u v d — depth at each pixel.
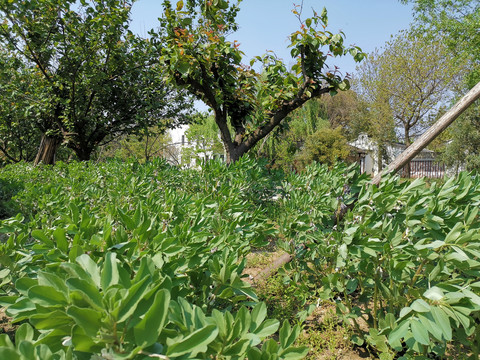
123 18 10.98
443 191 2.39
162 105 12.93
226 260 1.74
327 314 3.07
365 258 2.34
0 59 11.15
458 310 1.51
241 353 1.06
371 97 29.34
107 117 12.79
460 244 1.81
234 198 2.77
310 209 3.39
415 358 1.90
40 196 3.77
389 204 2.37
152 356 0.85
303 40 6.96
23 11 9.45
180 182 5.71
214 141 22.58
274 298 3.33
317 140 29.38
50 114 11.96
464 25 25.02
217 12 8.12
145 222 1.60
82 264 1.06
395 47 26.80
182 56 7.05
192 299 1.77
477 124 22.80
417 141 3.64
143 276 1.02
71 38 10.80
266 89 8.14
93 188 4.55
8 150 20.14
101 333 0.85
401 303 2.10
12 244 1.96
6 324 2.73
